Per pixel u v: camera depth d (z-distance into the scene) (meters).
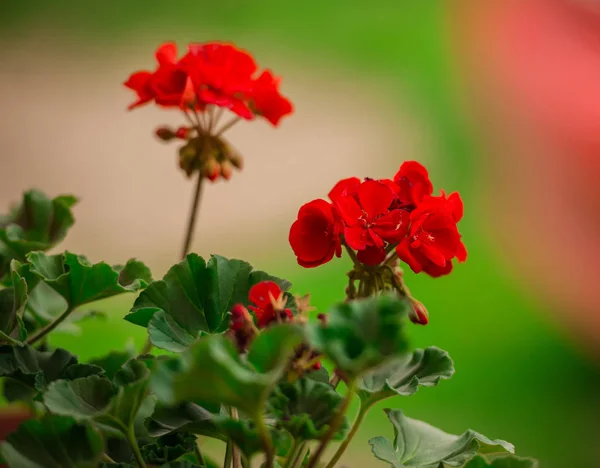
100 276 2.19
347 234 1.97
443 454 2.05
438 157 11.62
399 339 1.49
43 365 2.17
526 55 12.32
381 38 14.28
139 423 2.24
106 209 10.30
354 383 1.58
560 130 11.04
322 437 1.68
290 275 8.66
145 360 1.98
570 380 7.77
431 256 2.04
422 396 7.17
